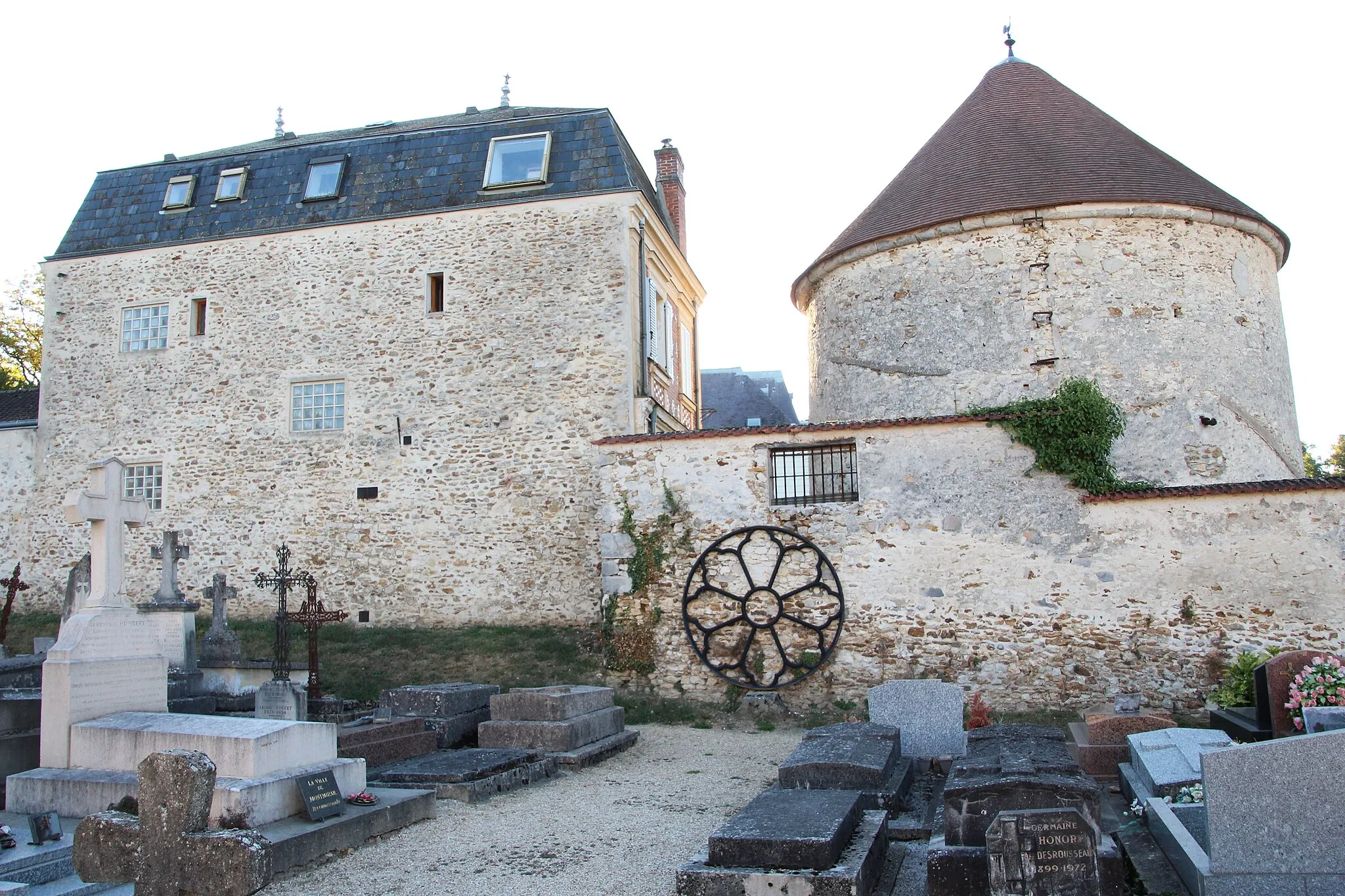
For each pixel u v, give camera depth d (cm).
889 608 1228
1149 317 1352
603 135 1745
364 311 1733
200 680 1173
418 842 722
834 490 1281
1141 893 568
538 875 649
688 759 1032
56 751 731
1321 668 825
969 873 560
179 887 525
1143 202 1357
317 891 618
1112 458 1313
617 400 1614
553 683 1341
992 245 1398
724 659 1267
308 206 1805
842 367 1522
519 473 1631
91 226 1906
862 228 1527
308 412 1738
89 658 753
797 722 1207
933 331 1420
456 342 1688
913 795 841
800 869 579
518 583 1606
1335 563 1095
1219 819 523
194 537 1742
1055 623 1180
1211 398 1348
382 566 1661
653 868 662
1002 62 1683
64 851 588
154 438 1792
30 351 2794
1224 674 1115
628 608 1314
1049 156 1443
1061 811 533
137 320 1844
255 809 666
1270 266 1484
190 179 1894
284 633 1109
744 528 1283
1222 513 1145
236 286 1797
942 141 1582
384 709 1070
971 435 1237
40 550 1817
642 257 1719
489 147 1775
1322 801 509
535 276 1675
